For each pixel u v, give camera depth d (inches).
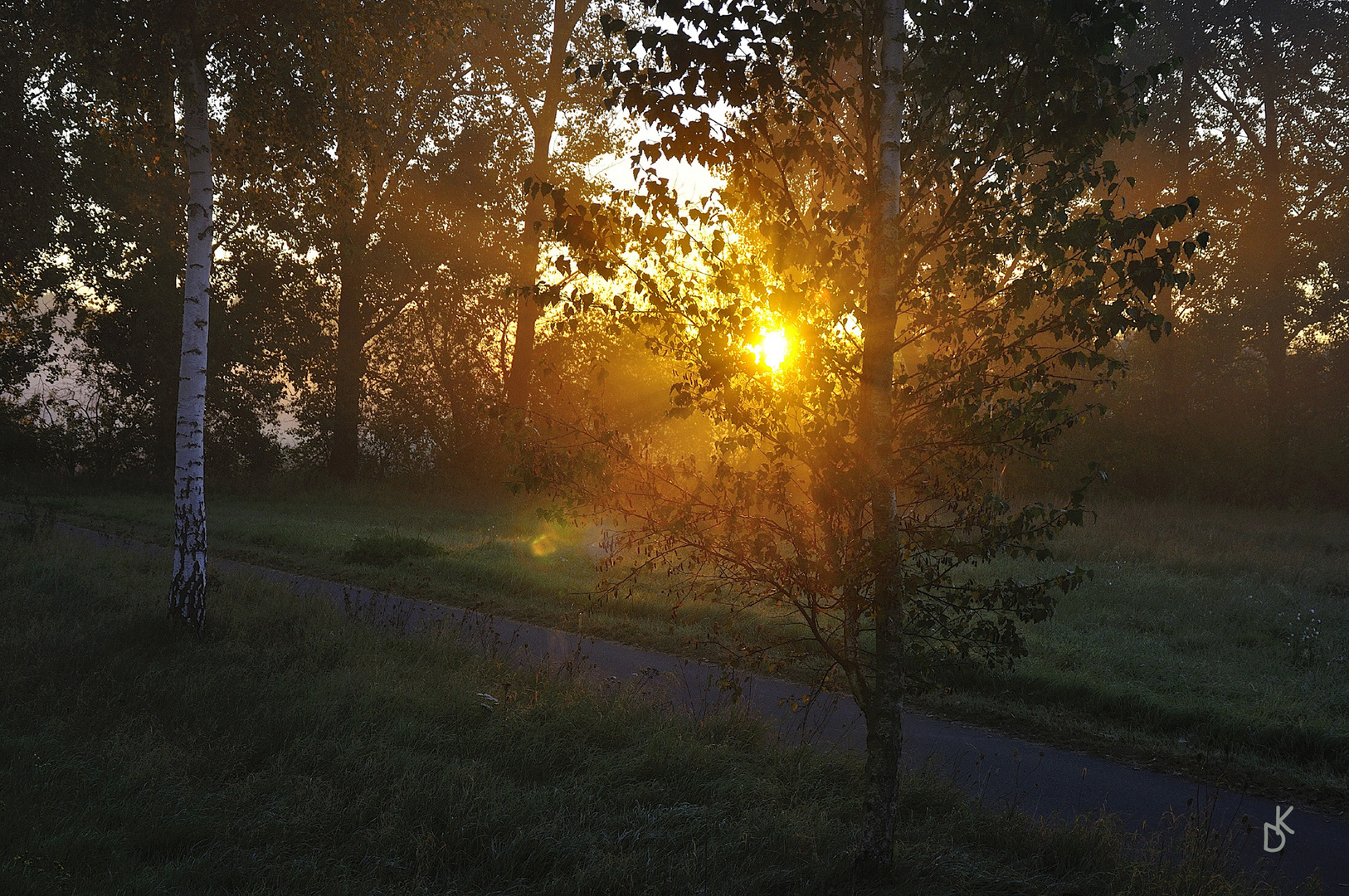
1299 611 461.7
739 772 236.4
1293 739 282.4
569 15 1278.3
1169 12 1322.6
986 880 182.4
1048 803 237.0
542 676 312.3
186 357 381.1
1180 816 230.5
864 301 191.2
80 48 396.2
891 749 183.0
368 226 1306.6
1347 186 1301.7
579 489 188.2
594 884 172.6
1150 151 1278.3
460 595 522.6
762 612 438.0
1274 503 1202.6
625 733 260.8
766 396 180.4
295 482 1311.5
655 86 179.3
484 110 1325.0
